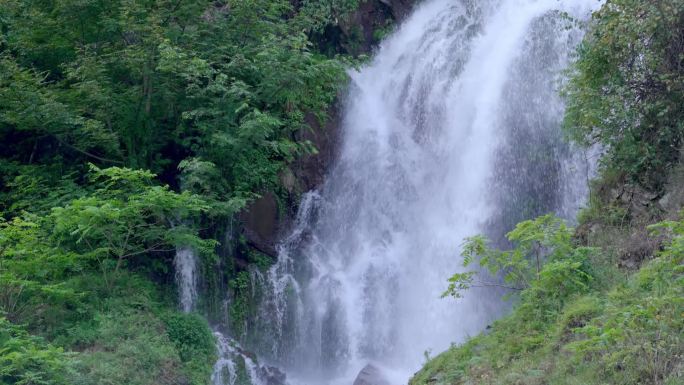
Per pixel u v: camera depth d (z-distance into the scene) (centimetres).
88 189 1617
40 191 1573
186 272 1636
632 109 1272
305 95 1842
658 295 928
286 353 1767
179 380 1322
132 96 1638
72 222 1360
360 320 1848
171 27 1678
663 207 1211
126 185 1530
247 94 1616
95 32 1678
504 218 1808
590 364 918
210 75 1611
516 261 1202
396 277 1884
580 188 1680
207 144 1648
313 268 1912
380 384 1519
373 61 2373
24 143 1739
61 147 1722
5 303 1291
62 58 1723
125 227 1415
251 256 1798
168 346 1368
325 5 2280
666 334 860
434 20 2352
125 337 1342
